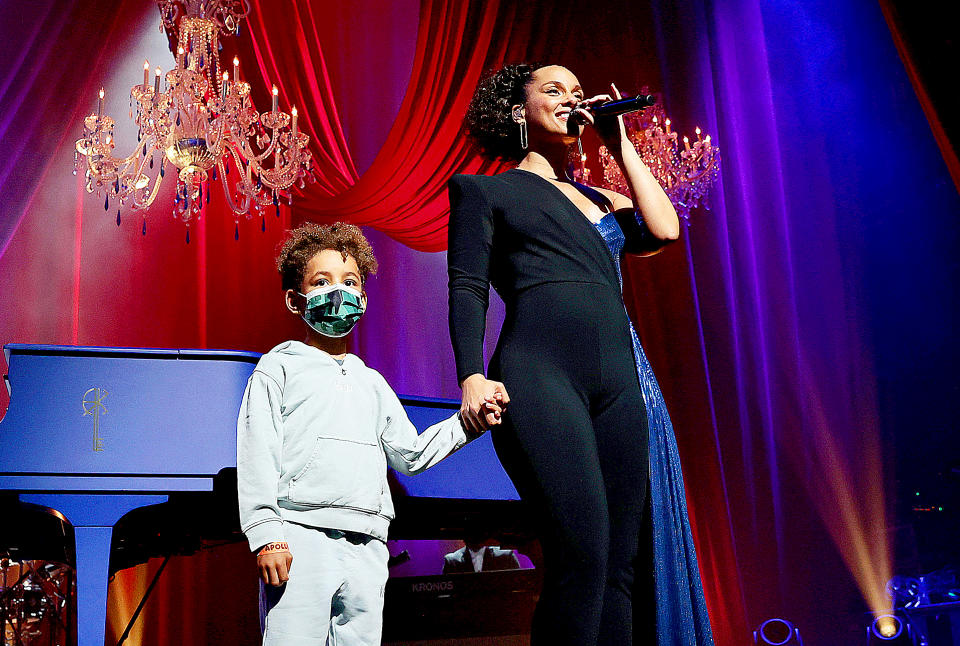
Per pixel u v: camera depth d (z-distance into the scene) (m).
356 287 2.35
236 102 6.11
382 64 7.98
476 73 7.03
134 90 5.89
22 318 6.84
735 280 7.29
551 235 1.92
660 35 7.28
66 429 2.55
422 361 8.23
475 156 7.14
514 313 1.90
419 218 7.29
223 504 3.10
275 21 7.07
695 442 7.11
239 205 7.69
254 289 7.60
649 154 6.55
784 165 7.36
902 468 6.93
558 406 1.79
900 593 5.87
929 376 7.01
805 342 7.18
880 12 7.12
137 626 6.40
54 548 3.41
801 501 6.96
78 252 7.04
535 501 1.79
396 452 2.22
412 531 3.79
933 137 7.07
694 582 1.87
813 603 6.77
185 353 2.66
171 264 7.41
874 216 7.25
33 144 6.04
